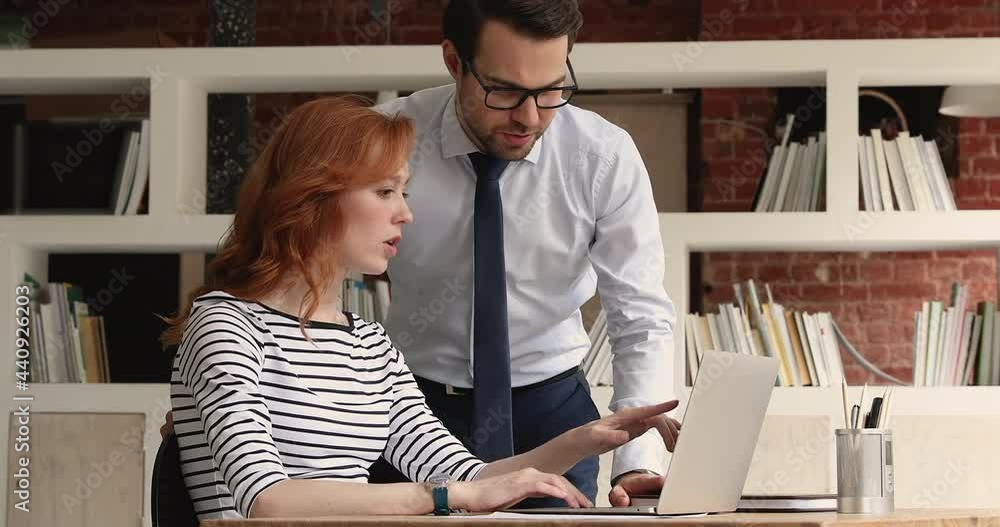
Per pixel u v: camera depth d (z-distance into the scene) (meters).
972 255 6.14
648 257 2.27
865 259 6.15
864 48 3.46
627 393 2.17
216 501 1.62
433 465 1.83
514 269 2.29
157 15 6.37
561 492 1.52
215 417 1.56
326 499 1.48
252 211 1.74
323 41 6.32
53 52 3.51
